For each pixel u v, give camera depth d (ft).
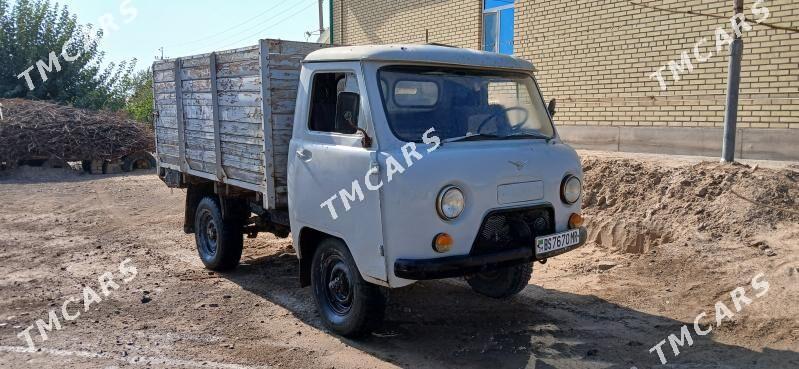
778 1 27.17
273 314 19.92
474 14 42.34
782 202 22.91
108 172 59.41
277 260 26.76
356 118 16.14
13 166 55.98
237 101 20.77
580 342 17.19
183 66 24.62
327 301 18.10
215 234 24.85
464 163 15.30
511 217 16.33
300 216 18.25
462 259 15.11
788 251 20.72
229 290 22.59
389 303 20.51
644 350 16.55
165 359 16.44
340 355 16.56
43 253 28.43
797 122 26.81
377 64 16.22
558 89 37.04
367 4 52.19
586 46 35.14
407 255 14.89
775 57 27.35
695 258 22.06
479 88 17.60
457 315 19.42
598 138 34.65
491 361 16.07
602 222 26.37
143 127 63.93
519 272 19.90
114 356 16.63
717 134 29.22
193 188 26.30
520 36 39.09
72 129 57.82
